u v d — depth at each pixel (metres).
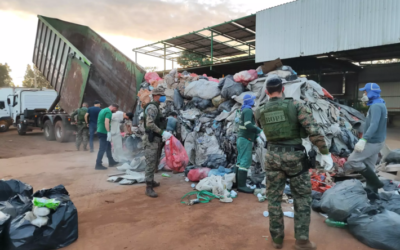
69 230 2.86
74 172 6.11
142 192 4.67
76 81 9.73
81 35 11.48
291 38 14.93
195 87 6.96
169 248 2.79
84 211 3.81
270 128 2.71
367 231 2.73
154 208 3.91
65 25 10.98
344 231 3.08
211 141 6.14
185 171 5.68
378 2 12.05
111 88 10.12
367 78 23.28
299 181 2.65
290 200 4.07
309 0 14.13
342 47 13.21
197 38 19.69
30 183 5.22
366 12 12.41
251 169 5.21
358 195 3.14
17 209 2.84
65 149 9.82
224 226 3.28
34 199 2.75
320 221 3.36
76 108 10.12
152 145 4.48
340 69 22.28
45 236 2.66
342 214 3.05
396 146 10.33
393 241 2.59
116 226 3.31
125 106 9.30
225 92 6.38
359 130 5.39
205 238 2.99
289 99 2.72
